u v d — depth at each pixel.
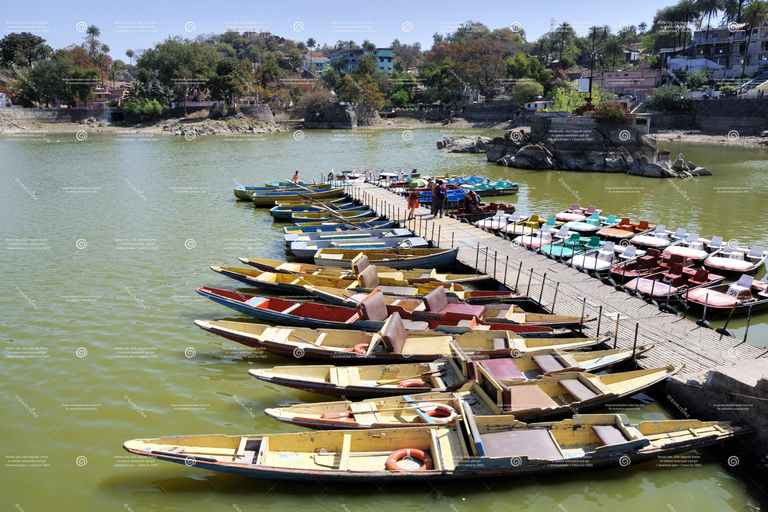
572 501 11.78
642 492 12.03
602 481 12.31
